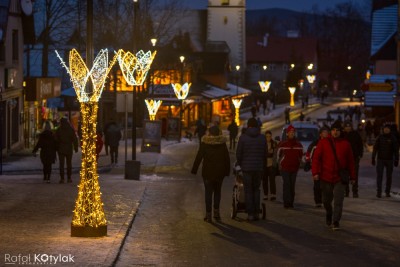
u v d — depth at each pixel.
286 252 12.95
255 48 140.00
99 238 13.50
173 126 54.97
